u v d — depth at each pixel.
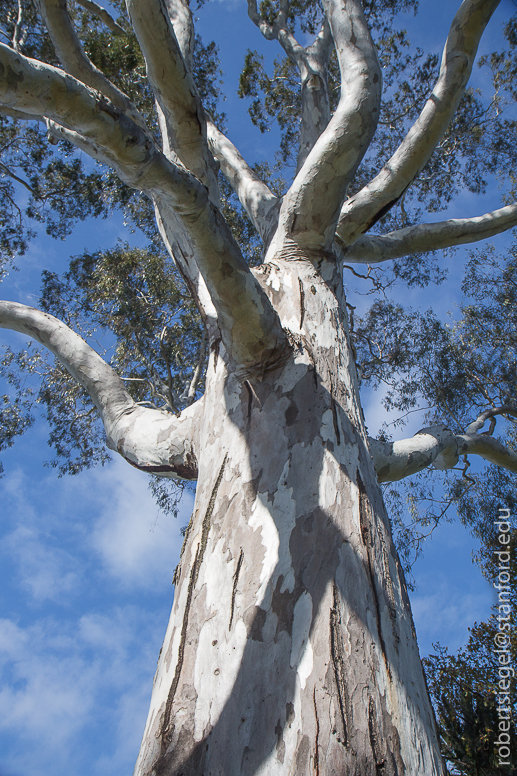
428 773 1.56
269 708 1.58
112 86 3.56
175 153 3.19
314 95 5.23
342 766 1.43
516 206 4.85
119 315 8.55
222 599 1.91
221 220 2.16
